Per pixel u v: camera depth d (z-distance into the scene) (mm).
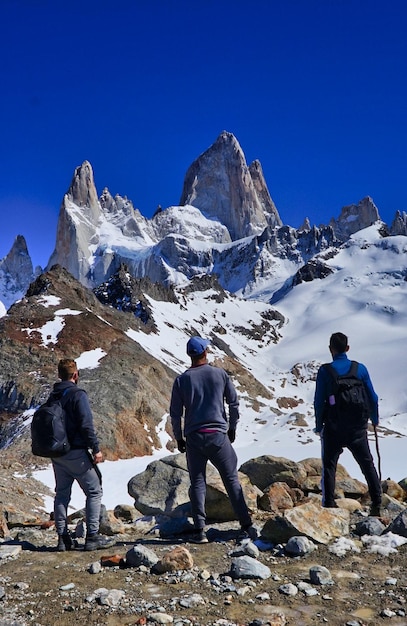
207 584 4844
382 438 65375
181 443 6426
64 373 6383
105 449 45531
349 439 6617
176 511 7676
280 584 4816
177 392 6371
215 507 7371
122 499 29109
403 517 6039
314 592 4555
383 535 5906
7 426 49344
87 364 59438
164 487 8148
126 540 6723
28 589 4863
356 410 6547
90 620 4148
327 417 6676
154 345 92375
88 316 68812
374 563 5258
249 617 4148
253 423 77312
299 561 5430
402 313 175375
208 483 7477
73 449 6125
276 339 159125
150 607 4348
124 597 4570
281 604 4379
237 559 5125
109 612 4273
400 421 82812
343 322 168625
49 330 64500
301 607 4309
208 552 5855
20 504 18422
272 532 5992
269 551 5801
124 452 46438
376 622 4000
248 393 97562
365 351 139375
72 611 4320
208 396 6266
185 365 90312
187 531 6781
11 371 56375
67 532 6254
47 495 24312
